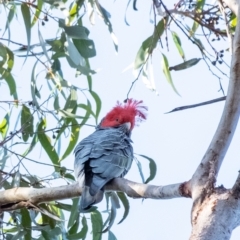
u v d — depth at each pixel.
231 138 6.96
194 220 6.53
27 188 9.20
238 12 7.30
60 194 8.90
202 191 6.69
